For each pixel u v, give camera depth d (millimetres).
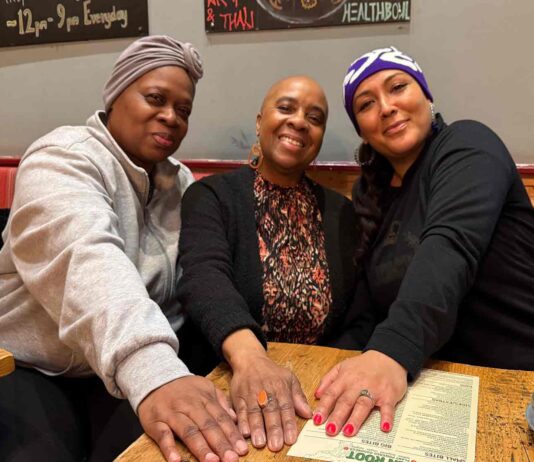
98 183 1133
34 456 947
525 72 1688
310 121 1397
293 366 959
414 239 1193
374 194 1345
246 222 1341
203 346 1361
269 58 1896
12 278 1181
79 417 1114
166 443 710
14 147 2256
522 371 945
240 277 1302
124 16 2016
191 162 2016
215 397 797
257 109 1944
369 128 1287
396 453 690
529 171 1701
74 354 1119
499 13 1678
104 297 882
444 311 921
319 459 682
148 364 805
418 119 1241
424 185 1205
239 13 1889
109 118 1330
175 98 1291
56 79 2158
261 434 733
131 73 1261
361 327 1378
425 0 1726
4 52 2195
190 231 1277
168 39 1301
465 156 1106
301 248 1364
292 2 1832
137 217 1265
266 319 1320
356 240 1420
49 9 2104
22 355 1155
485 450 696
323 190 1478
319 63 1852
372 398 794
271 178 1420
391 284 1241
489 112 1740
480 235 1001
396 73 1243
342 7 1791
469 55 1723
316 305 1333
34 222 1043
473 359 1165
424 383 890
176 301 1350
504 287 1119
